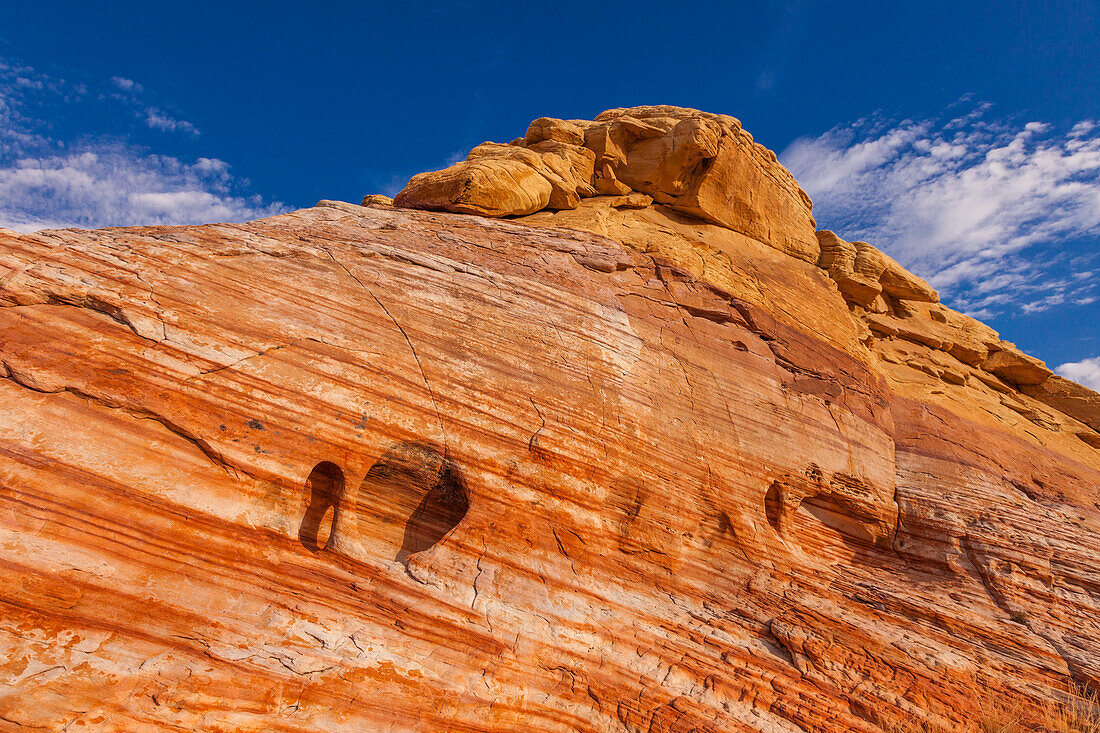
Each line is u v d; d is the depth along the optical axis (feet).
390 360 27.45
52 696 16.16
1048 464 50.62
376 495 27.07
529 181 49.24
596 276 37.83
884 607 32.32
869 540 39.78
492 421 28.17
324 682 19.66
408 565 24.48
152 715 16.96
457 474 26.66
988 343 73.61
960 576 37.11
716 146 54.95
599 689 23.50
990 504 41.16
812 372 44.21
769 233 61.41
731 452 35.12
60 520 18.88
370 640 21.59
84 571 18.43
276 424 23.77
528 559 26.27
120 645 17.94
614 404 32.01
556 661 23.79
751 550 33.14
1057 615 34.12
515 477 27.53
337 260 30.01
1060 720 26.16
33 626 17.16
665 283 40.88
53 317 22.03
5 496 18.43
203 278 25.54
